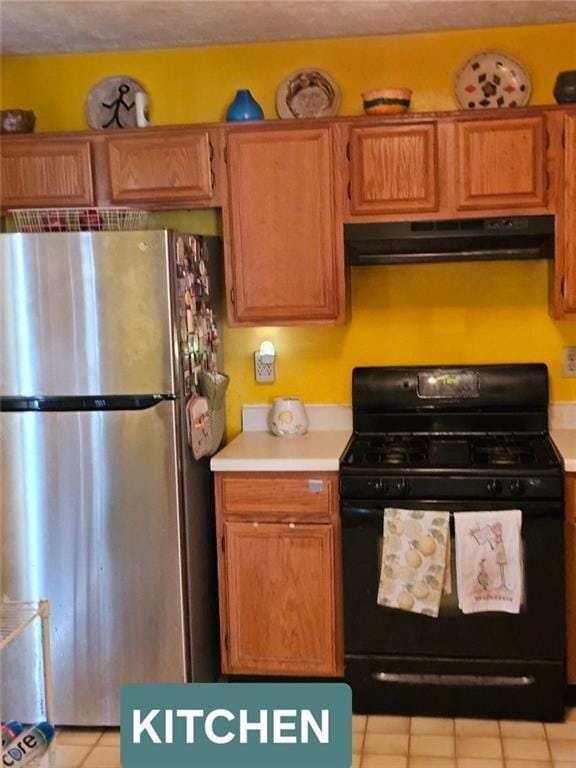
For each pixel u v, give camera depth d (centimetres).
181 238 285
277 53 336
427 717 297
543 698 290
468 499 285
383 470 288
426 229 308
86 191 322
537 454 300
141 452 281
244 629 306
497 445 318
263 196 315
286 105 332
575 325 334
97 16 296
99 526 285
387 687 297
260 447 319
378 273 343
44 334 279
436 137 304
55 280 277
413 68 330
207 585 315
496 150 302
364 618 295
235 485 301
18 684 293
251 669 308
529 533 283
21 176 324
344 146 309
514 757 271
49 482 284
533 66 324
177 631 288
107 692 292
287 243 317
